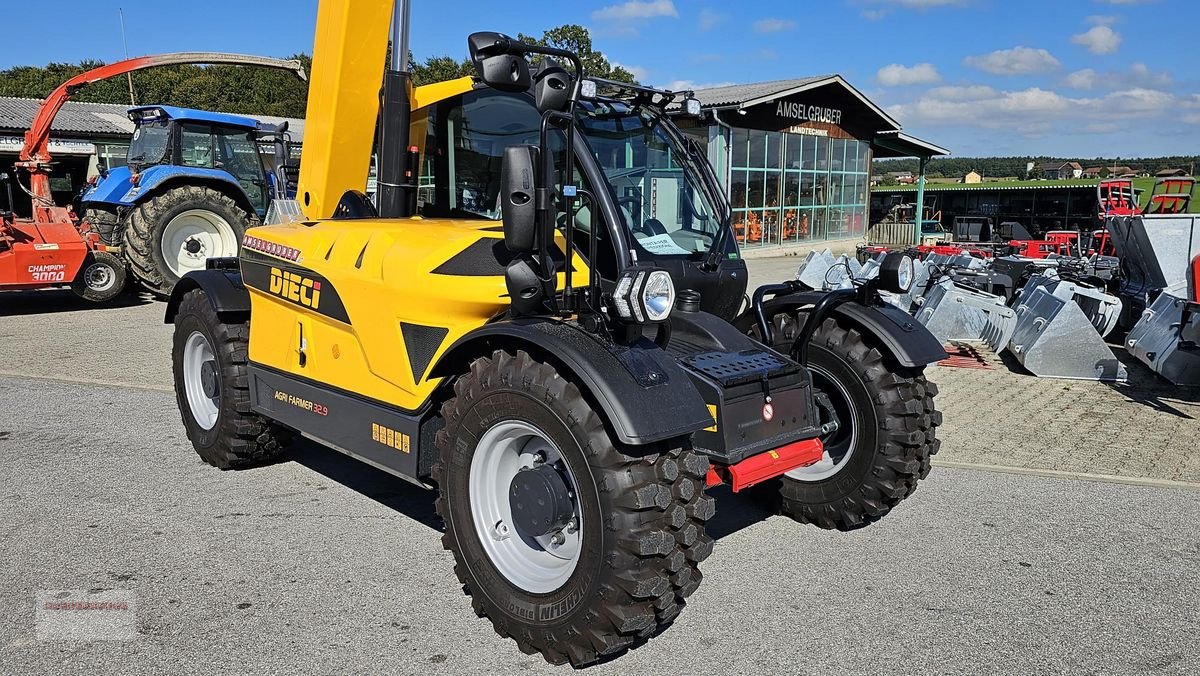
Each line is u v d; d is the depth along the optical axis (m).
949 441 5.64
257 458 4.84
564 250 3.41
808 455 3.47
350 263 3.73
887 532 4.14
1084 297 9.78
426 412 3.47
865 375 3.96
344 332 3.82
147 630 3.13
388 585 3.51
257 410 4.53
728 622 3.28
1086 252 13.85
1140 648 3.11
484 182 3.94
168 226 11.17
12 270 9.88
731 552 3.92
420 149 4.20
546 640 2.94
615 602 2.78
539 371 2.93
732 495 4.64
